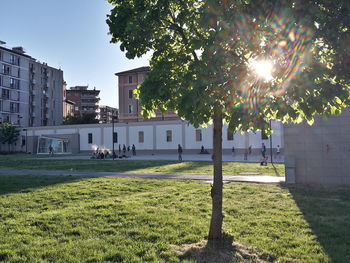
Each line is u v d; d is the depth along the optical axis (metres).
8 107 73.56
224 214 7.33
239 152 46.25
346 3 3.03
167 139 52.16
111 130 55.94
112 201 8.92
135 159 35.84
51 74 88.94
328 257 4.69
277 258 4.72
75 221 6.77
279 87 3.25
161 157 40.94
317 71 3.06
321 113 3.74
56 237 5.79
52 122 88.81
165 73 4.29
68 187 11.82
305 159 12.10
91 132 57.34
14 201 9.01
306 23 3.04
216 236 5.11
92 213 7.44
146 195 9.96
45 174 17.16
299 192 10.27
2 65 72.44
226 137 47.00
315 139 11.98
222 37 3.16
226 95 3.44
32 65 82.06
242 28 3.16
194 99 3.39
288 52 3.11
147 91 4.30
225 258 4.63
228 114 4.26
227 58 3.25
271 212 7.49
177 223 6.54
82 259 4.71
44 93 85.88
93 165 25.22
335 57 3.39
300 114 4.19
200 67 3.47
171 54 4.57
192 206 8.17
